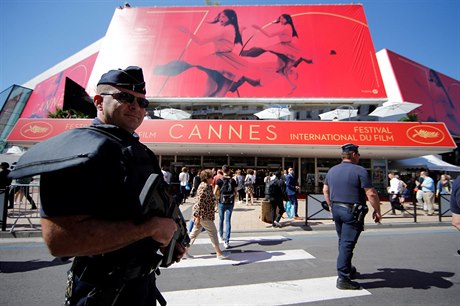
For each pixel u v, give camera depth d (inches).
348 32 921.5
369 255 200.4
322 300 126.6
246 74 869.8
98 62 917.2
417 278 153.8
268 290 138.2
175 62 900.0
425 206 425.1
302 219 352.2
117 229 39.5
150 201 44.8
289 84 847.7
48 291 137.0
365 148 584.7
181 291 136.9
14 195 299.3
